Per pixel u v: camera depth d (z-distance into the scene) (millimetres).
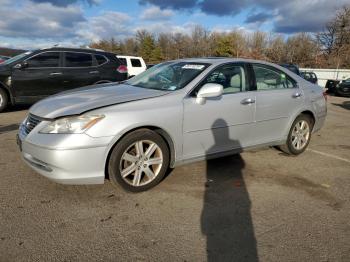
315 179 4637
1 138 5949
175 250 2883
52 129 3506
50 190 3881
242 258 2816
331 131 8094
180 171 4648
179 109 3992
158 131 3947
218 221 3387
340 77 39875
